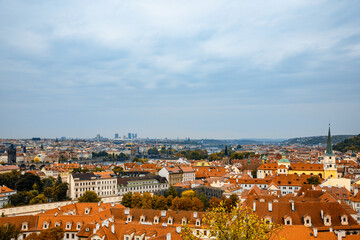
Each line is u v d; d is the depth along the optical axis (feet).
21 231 568.82
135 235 479.00
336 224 518.78
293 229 443.32
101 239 466.29
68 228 577.43
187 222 572.10
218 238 344.08
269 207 531.50
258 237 340.18
